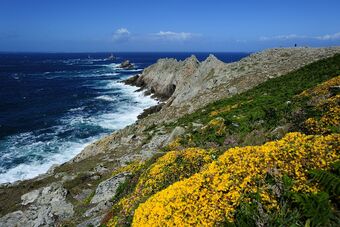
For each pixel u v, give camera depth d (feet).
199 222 33.76
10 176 128.47
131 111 236.43
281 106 75.82
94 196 79.25
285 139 39.99
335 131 44.21
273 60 186.50
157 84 296.10
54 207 83.46
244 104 106.22
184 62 289.53
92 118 217.97
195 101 167.43
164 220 36.73
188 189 38.42
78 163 122.01
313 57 164.96
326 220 28.07
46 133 185.47
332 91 68.08
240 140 66.03
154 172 58.03
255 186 33.71
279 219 30.25
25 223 80.38
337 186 30.04
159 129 133.69
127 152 118.32
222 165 39.34
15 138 176.55
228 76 186.09
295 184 32.48
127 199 56.90
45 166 138.10
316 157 34.50
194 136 82.12
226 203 33.71
